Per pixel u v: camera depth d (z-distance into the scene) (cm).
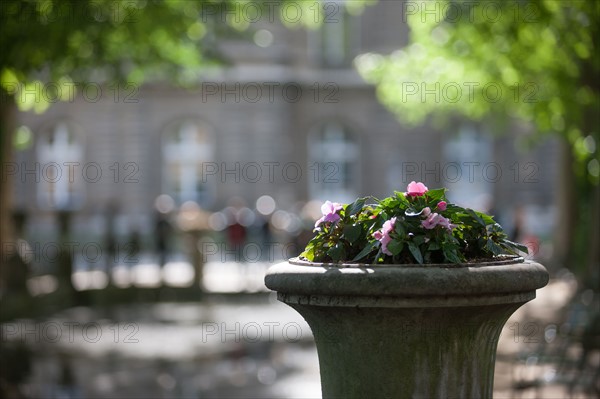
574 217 2592
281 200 4744
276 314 2058
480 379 500
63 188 4722
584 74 1892
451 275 463
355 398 494
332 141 4919
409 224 501
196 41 2223
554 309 1766
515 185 4834
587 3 1725
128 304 2317
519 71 2031
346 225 520
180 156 4762
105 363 1418
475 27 2019
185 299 2409
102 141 4728
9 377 1264
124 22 1886
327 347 501
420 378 485
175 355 1488
